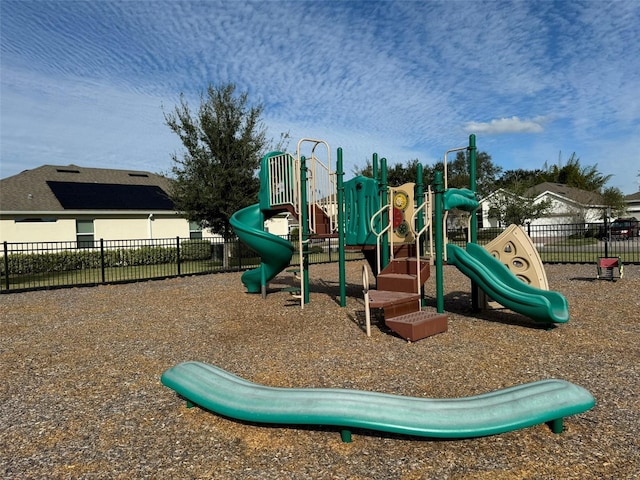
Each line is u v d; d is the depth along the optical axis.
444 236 6.65
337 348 5.00
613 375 3.90
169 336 5.96
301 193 7.75
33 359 5.07
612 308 6.86
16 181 20.28
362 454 2.68
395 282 6.31
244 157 16.17
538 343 5.01
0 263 15.43
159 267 18.02
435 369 4.17
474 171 6.80
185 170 16.25
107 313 7.85
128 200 21.55
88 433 3.12
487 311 6.91
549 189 36.22
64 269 17.17
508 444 2.74
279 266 9.00
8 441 3.04
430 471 2.46
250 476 2.47
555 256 17.16
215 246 21.02
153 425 3.21
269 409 2.75
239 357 4.81
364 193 7.71
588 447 2.67
